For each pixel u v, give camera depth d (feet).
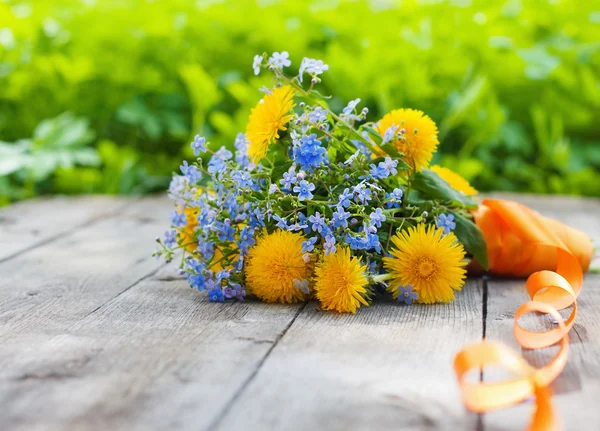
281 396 1.50
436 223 2.02
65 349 1.71
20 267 2.38
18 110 4.39
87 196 3.90
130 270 2.35
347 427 1.40
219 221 2.03
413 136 2.02
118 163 4.16
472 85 4.04
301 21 4.35
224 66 4.42
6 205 3.88
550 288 2.00
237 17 4.31
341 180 2.00
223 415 1.44
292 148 2.00
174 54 4.34
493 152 4.36
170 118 4.31
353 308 1.90
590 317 1.91
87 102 4.40
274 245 1.94
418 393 1.50
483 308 1.97
